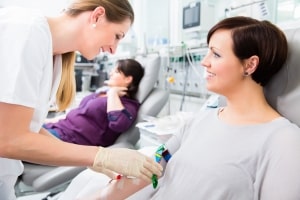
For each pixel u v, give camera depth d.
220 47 0.87
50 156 0.78
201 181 0.86
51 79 0.94
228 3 2.01
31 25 0.79
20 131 0.76
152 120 1.89
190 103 2.25
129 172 0.84
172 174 0.96
